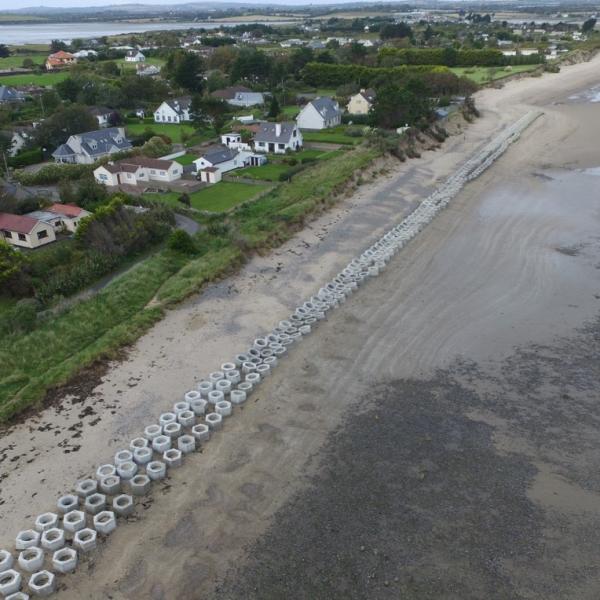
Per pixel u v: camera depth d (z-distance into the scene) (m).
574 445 22.50
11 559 17.78
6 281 35.34
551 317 31.62
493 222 45.28
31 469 21.64
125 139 77.94
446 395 25.53
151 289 35.62
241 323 31.80
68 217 46.16
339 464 21.72
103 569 17.75
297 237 43.62
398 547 18.36
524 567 17.62
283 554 18.17
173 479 21.17
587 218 45.50
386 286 35.56
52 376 26.69
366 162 59.22
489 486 20.62
